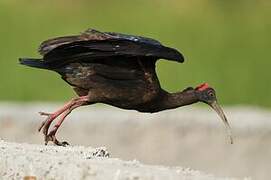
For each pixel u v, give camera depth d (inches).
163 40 1077.8
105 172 443.5
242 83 1035.3
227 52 1079.0
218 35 1098.1
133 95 525.3
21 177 454.9
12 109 845.2
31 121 823.7
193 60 1054.4
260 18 1131.3
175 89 1014.4
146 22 1096.2
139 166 464.8
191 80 1026.1
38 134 821.2
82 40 510.0
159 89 532.4
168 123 830.5
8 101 984.9
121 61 521.3
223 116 558.6
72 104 522.0
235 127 833.5
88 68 519.2
